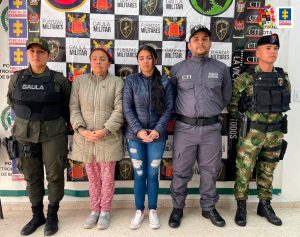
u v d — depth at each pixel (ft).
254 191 8.66
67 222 7.68
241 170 7.55
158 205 8.58
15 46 7.95
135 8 7.98
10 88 6.95
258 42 7.38
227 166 8.57
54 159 6.98
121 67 8.15
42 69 6.86
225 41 8.17
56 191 7.20
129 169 8.46
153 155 7.13
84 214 8.15
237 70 8.28
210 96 7.06
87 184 8.45
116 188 8.51
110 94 7.10
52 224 7.13
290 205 8.68
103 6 7.93
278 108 7.11
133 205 8.55
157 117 7.05
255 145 7.31
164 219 7.87
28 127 6.72
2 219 7.84
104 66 7.06
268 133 7.29
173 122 8.29
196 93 7.04
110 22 7.98
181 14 8.05
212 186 7.50
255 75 7.30
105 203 7.39
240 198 7.67
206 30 6.99
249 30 8.16
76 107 7.08
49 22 7.90
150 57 6.84
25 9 7.84
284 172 8.59
